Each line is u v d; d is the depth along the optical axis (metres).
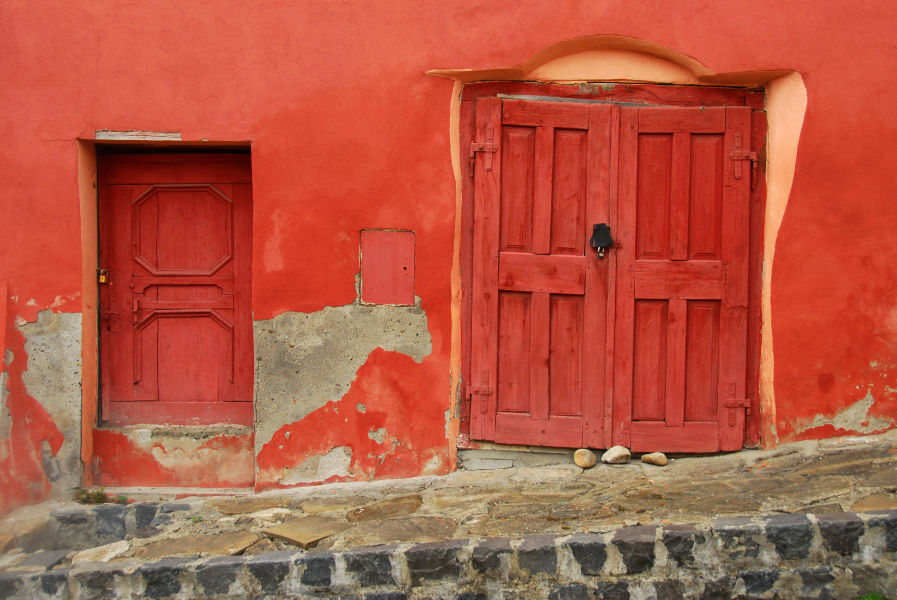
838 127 4.51
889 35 4.48
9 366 4.57
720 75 4.57
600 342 4.67
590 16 4.52
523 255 4.67
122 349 4.89
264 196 4.60
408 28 4.57
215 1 4.55
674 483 4.34
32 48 4.55
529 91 4.71
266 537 4.01
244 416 4.91
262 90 4.58
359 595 3.68
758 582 3.54
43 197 4.58
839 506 3.79
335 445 4.66
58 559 3.94
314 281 4.63
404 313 4.65
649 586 3.56
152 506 4.47
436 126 4.60
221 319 4.91
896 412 4.57
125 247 4.89
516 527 3.88
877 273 4.55
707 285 4.64
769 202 4.65
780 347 4.58
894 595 3.48
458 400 4.73
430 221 4.62
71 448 4.62
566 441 4.68
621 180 4.65
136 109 4.58
